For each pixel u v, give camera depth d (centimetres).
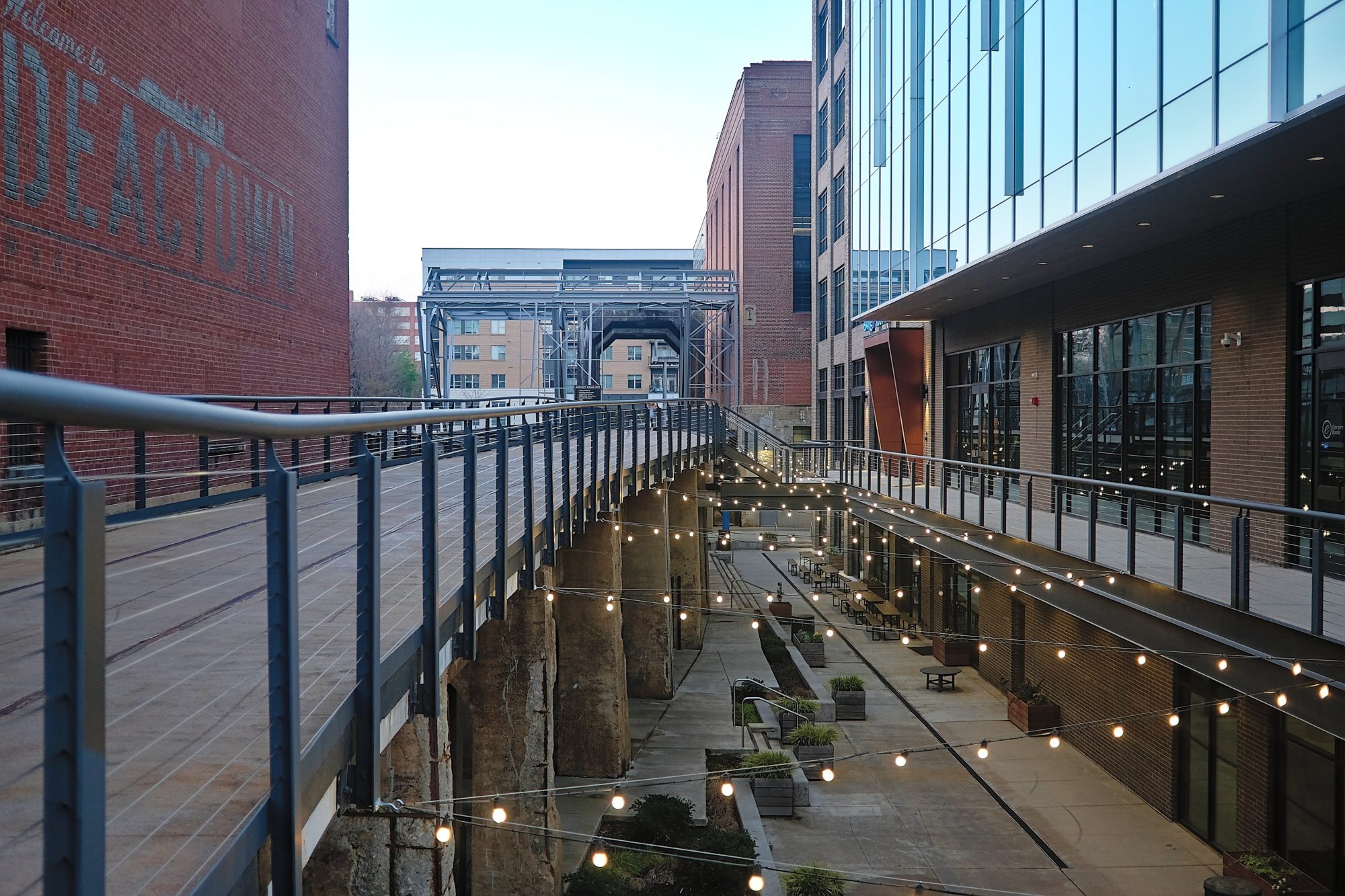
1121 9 1294
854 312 3120
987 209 1809
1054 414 1984
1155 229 1449
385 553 754
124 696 399
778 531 5075
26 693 379
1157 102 1198
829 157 3934
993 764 1714
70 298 1103
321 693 398
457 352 8250
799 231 4734
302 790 321
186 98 1384
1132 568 1155
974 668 2405
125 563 702
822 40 4181
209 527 899
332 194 2036
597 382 4856
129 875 258
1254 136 998
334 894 673
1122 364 1741
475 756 1082
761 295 4725
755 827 1360
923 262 2266
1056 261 1736
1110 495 1769
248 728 370
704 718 1917
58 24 1079
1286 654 887
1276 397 1295
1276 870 1167
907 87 2416
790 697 1927
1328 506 1212
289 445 1605
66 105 1096
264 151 1680
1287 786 1212
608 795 1475
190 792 312
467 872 1188
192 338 1405
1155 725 1502
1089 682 1744
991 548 1595
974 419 2483
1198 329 1502
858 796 1562
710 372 5544
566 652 1557
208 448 1107
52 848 180
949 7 2059
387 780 679
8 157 995
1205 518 1470
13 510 928
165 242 1324
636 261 7550
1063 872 1282
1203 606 1012
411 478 1447
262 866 323
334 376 2045
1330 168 1106
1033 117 1591
